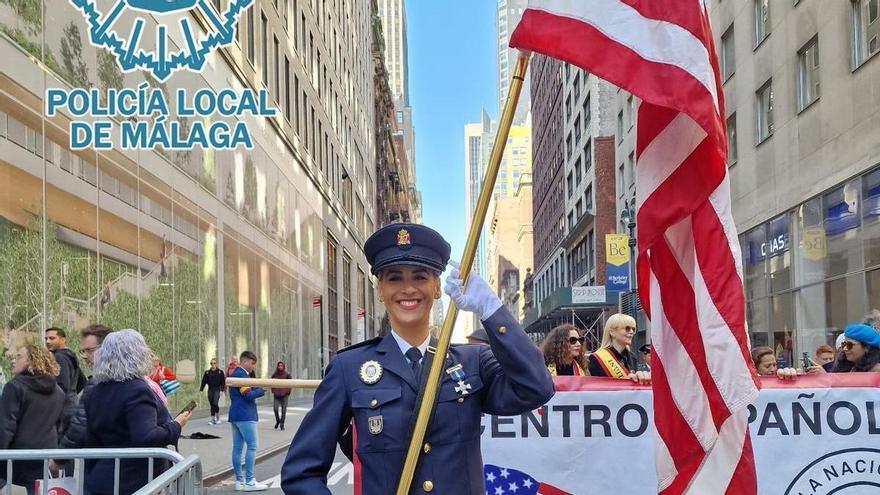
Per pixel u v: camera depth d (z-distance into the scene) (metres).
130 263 15.42
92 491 4.00
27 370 5.50
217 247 20.84
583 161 44.66
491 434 4.99
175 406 16.97
